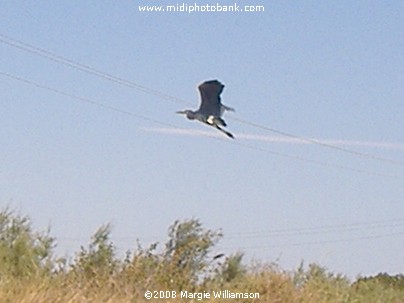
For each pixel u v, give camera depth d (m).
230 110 55.91
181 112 55.56
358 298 102.94
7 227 92.81
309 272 100.12
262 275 94.38
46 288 70.31
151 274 85.12
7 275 78.31
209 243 93.94
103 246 88.00
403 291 115.62
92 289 75.94
